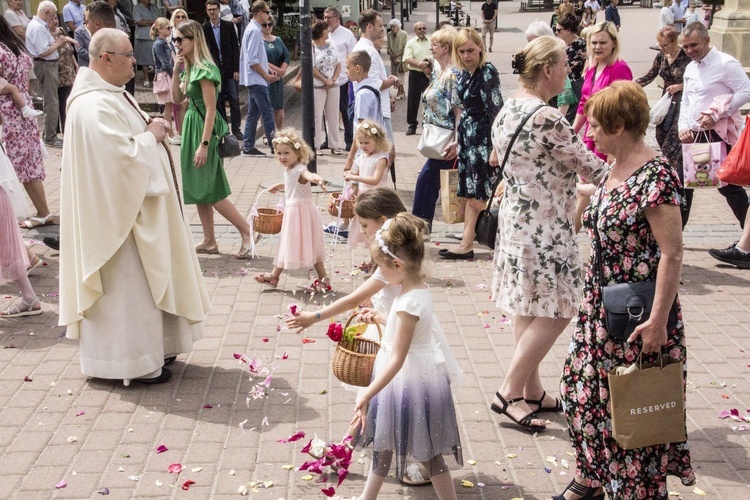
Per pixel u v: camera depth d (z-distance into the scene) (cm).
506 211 461
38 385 534
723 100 734
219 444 463
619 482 368
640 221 350
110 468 440
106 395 520
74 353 582
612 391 349
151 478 430
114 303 515
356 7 2741
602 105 349
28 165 866
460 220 771
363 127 713
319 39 1223
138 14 1605
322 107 1240
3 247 630
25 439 469
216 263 771
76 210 505
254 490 419
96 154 493
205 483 426
